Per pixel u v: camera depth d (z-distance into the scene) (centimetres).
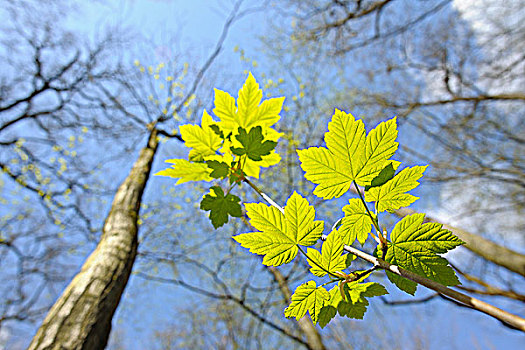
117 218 428
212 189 71
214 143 71
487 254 299
